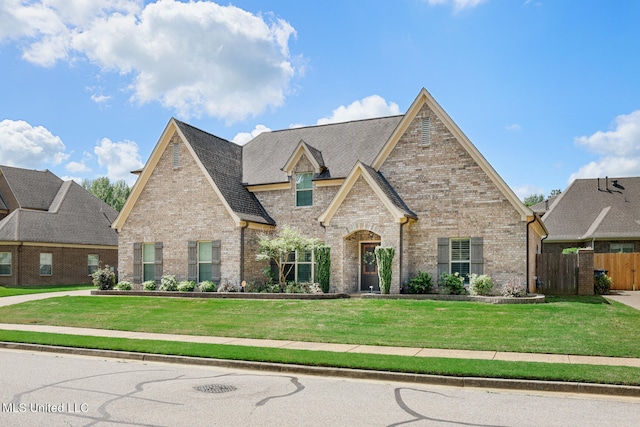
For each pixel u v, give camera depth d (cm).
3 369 1205
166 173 2878
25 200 4266
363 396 956
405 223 2361
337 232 2441
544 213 3953
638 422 799
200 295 2530
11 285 3672
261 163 3073
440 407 881
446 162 2436
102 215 4475
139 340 1530
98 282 2911
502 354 1291
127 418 805
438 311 1903
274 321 1838
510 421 801
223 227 2700
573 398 950
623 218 3484
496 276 2312
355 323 1750
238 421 790
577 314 1816
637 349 1316
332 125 3114
